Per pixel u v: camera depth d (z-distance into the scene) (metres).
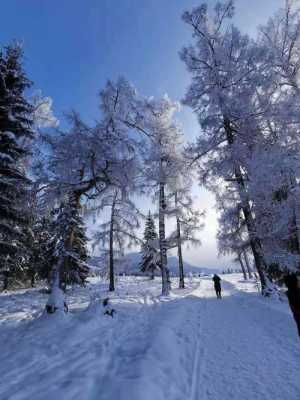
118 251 23.03
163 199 17.73
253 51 13.30
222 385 3.96
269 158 11.03
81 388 3.70
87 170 10.14
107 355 5.26
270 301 12.19
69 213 10.12
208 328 7.75
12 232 12.43
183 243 22.39
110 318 8.59
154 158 15.32
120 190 10.72
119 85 10.80
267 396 3.57
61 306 8.70
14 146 12.40
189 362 5.02
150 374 3.92
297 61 14.45
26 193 9.99
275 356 5.07
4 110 12.30
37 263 21.92
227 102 13.66
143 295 15.85
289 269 13.25
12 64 13.28
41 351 5.60
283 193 13.24
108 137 9.83
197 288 25.03
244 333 6.94
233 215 16.69
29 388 3.85
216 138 15.32
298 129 11.99
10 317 10.48
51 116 16.67
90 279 35.91
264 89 13.47
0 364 4.97
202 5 15.08
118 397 3.27
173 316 8.91
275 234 14.54
